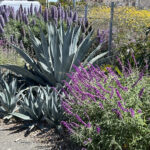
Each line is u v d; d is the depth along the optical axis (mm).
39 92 4477
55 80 5141
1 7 11141
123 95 3098
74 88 3449
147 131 2764
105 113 2982
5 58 6770
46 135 3678
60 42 5211
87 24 8711
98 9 12344
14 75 5410
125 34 7379
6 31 9461
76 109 3340
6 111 4340
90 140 2838
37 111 4074
